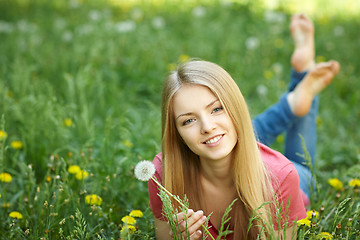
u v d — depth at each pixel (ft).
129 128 16.99
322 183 14.30
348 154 17.13
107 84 22.43
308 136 14.76
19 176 13.65
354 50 27.68
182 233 9.70
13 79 20.24
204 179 10.71
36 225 11.13
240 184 10.04
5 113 16.74
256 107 20.56
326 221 11.31
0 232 11.11
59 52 26.27
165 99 9.89
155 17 34.96
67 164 14.17
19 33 30.22
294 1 40.47
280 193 10.03
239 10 36.01
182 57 25.80
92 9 38.19
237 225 10.51
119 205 12.72
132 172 13.19
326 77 14.19
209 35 29.60
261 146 10.96
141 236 10.60
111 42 26.27
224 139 9.60
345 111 20.58
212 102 9.45
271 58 26.63
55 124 15.70
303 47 15.94
